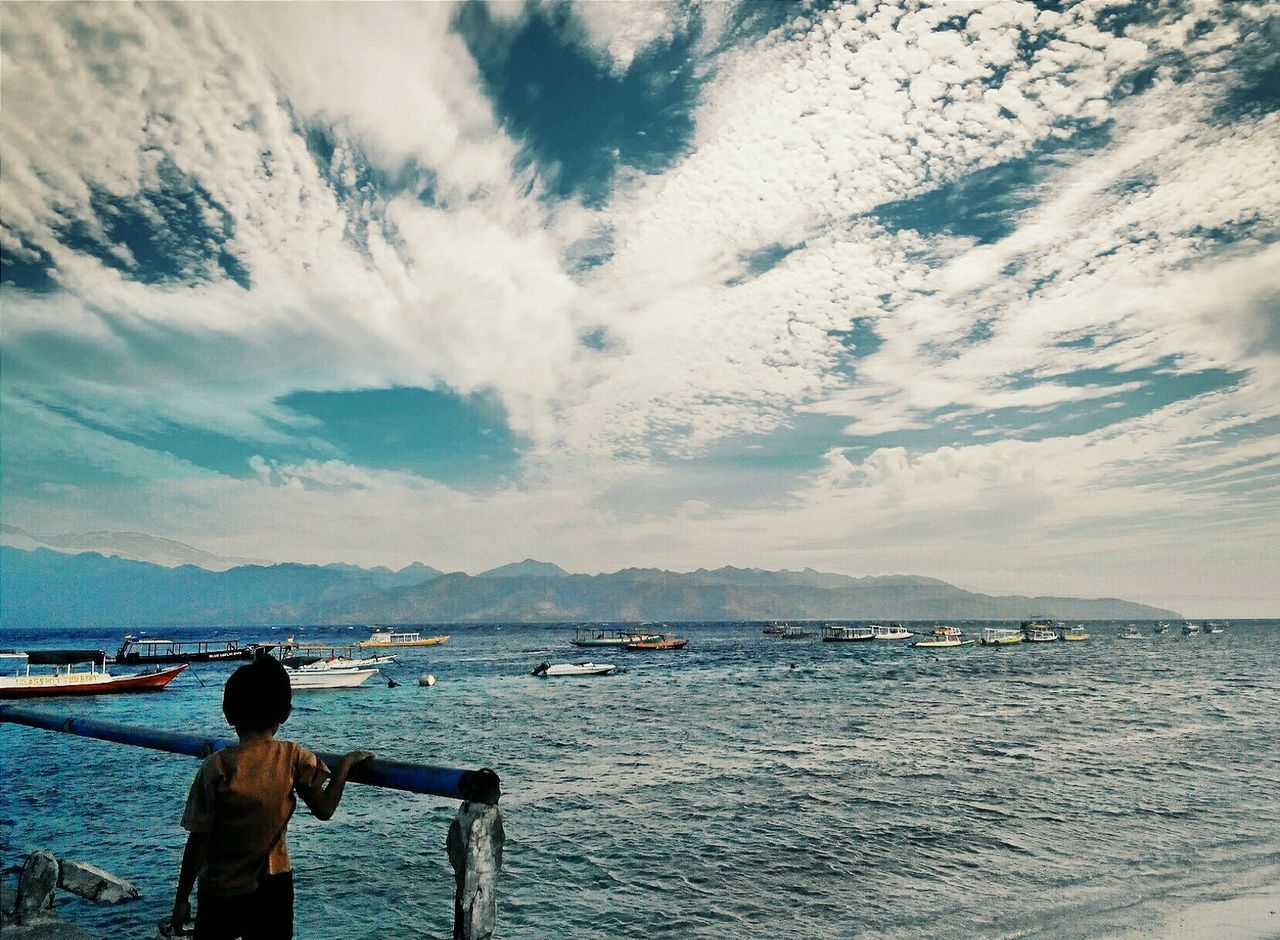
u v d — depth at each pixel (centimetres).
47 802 1856
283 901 304
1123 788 1780
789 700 4403
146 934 948
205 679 7494
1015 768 2059
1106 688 4872
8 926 519
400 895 1130
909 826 1473
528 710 4119
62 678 5150
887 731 2908
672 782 1977
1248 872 1153
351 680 5859
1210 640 15775
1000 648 12812
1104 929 932
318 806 302
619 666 8638
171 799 1884
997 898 1072
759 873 1217
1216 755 2227
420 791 283
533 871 1248
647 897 1120
